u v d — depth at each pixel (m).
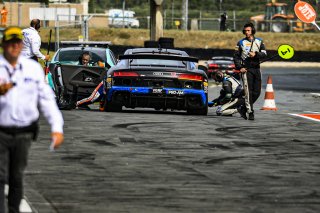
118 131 41.31
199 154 34.16
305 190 26.59
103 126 43.47
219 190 26.31
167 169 30.17
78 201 24.17
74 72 55.00
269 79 59.06
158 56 52.44
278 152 35.31
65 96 55.09
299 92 89.12
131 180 27.78
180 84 50.47
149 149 35.22
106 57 61.19
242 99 51.16
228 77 51.44
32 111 19.89
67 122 45.25
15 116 19.66
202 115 51.72
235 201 24.62
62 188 26.09
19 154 19.91
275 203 24.45
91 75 55.19
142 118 48.19
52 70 55.50
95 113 51.22
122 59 52.81
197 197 25.11
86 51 61.69
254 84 49.31
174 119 48.06
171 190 26.19
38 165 30.39
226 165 31.45
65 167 30.11
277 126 45.72
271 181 28.17
